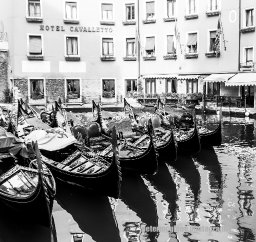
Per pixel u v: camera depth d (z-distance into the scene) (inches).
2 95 1096.8
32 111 789.9
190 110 757.9
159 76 1074.1
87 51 1109.7
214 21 1013.8
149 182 450.0
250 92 980.6
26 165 423.8
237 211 358.3
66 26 1090.7
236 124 833.5
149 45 1106.1
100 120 655.8
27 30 1069.1
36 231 319.9
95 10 1105.4
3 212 344.2
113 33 1122.0
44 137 453.7
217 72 1015.6
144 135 535.2
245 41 967.6
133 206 375.2
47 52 1083.9
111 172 358.6
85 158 427.2
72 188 405.7
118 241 305.9
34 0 1070.4
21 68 1071.6
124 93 1131.9
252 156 563.5
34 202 299.3
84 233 319.6
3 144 408.2
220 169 498.9
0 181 350.6
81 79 1111.6
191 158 559.5
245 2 963.3
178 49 1069.1
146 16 1106.1
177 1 1064.8
